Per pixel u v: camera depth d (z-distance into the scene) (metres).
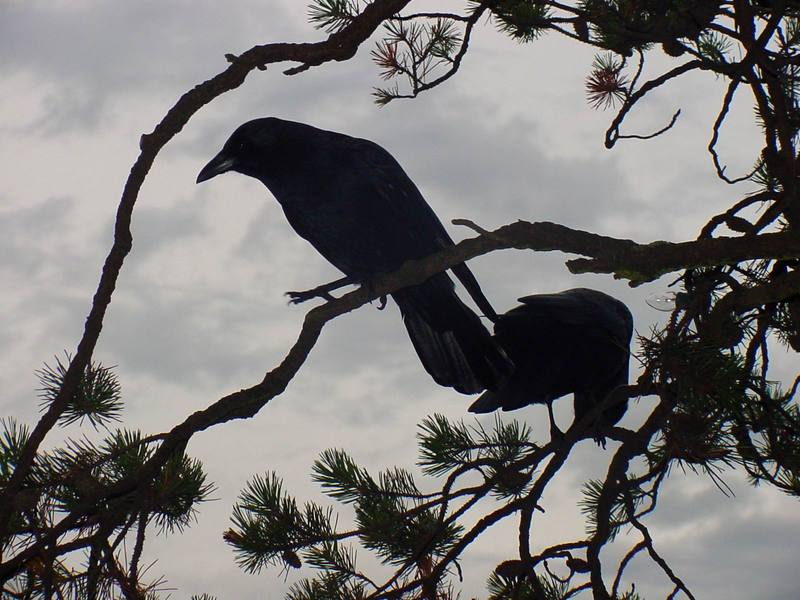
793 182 4.59
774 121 4.71
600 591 4.46
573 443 4.82
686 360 4.21
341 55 4.20
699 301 4.35
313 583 4.90
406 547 4.94
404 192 6.66
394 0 4.18
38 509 3.74
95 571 3.48
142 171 3.70
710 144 4.98
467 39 5.32
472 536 4.58
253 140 6.63
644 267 4.36
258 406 4.42
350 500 5.05
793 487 4.94
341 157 6.63
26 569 3.57
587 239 4.45
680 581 4.43
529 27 5.81
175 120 3.78
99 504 3.76
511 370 6.73
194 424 4.03
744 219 4.69
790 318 4.86
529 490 5.05
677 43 5.11
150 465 3.77
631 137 5.06
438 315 6.68
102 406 4.05
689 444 4.35
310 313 4.86
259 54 3.96
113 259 3.62
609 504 4.59
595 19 5.25
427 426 5.37
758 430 4.54
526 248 4.55
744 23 4.78
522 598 4.75
